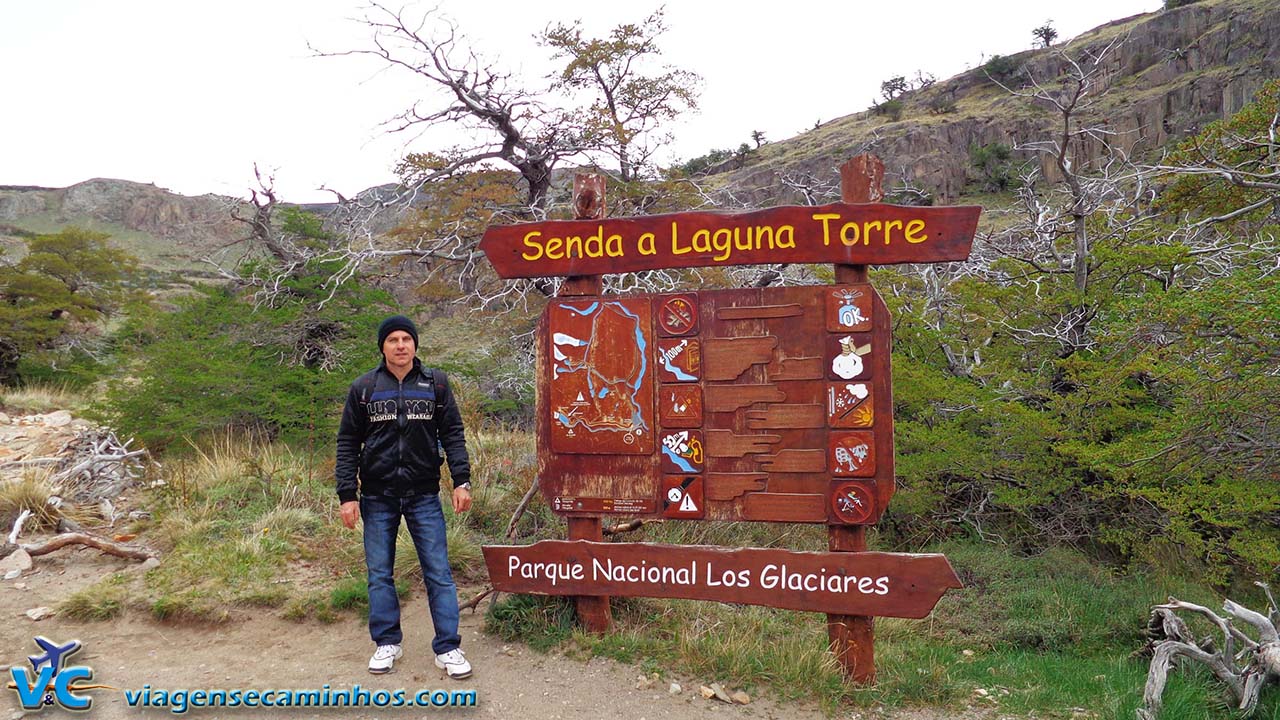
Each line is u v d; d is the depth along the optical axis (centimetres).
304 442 938
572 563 430
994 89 6825
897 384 789
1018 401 794
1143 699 389
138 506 645
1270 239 822
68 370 1961
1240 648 535
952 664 469
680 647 418
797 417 407
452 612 392
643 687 383
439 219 1491
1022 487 772
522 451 810
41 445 848
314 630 442
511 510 630
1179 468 634
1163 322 616
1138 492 661
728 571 409
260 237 1264
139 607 453
